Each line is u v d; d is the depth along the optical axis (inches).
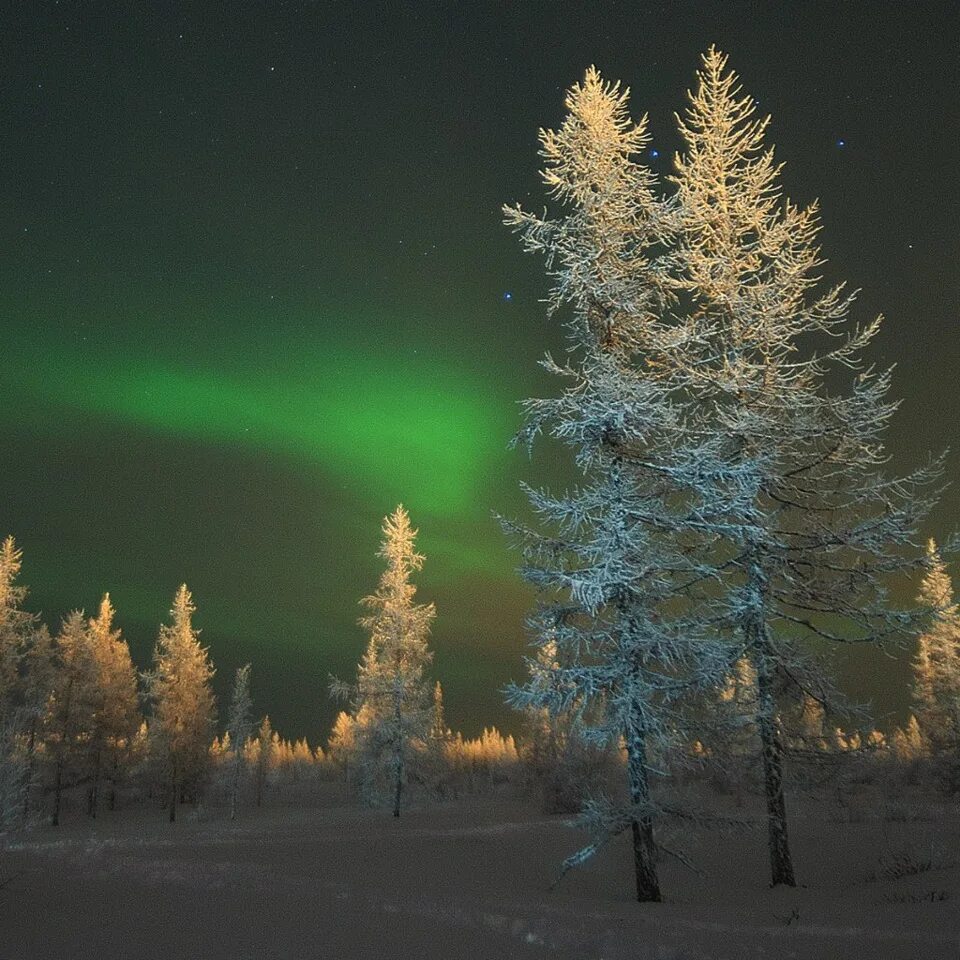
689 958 281.0
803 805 1045.8
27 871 497.0
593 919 363.9
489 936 309.9
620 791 1338.6
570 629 537.0
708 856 741.3
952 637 1620.3
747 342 709.9
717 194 738.2
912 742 1911.9
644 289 624.7
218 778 2421.3
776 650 648.4
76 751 1996.8
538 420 567.8
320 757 4975.4
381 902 388.5
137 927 309.7
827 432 677.3
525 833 885.2
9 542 1940.2
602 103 601.9
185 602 2317.9
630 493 563.2
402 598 1606.8
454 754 3262.8
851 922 374.0
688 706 570.9
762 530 630.5
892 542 651.5
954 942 306.2
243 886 433.4
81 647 2049.7
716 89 761.0
